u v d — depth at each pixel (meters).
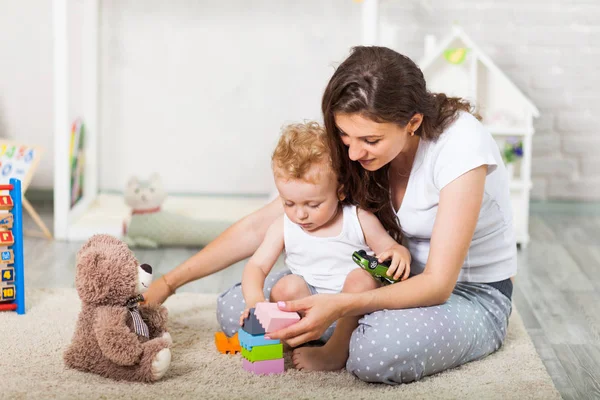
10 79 2.99
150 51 3.02
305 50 3.04
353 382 1.48
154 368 1.42
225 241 1.71
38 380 1.44
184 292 2.05
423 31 3.03
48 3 2.94
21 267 1.81
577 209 3.11
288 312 1.43
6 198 1.80
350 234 1.57
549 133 3.11
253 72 3.05
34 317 1.80
